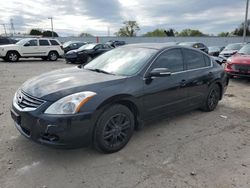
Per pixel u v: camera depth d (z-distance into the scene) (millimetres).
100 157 3625
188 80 4895
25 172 3209
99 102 3432
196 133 4602
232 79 10789
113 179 3121
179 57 4891
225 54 15555
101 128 3523
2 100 6434
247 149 4027
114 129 3703
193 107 5289
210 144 4164
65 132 3223
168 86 4445
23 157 3547
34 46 18422
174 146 4043
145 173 3264
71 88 3439
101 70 4434
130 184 3031
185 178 3176
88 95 3395
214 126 4984
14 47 17734
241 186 3049
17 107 3574
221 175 3266
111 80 3779
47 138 3271
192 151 3895
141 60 4344
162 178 3164
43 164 3400
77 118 3256
